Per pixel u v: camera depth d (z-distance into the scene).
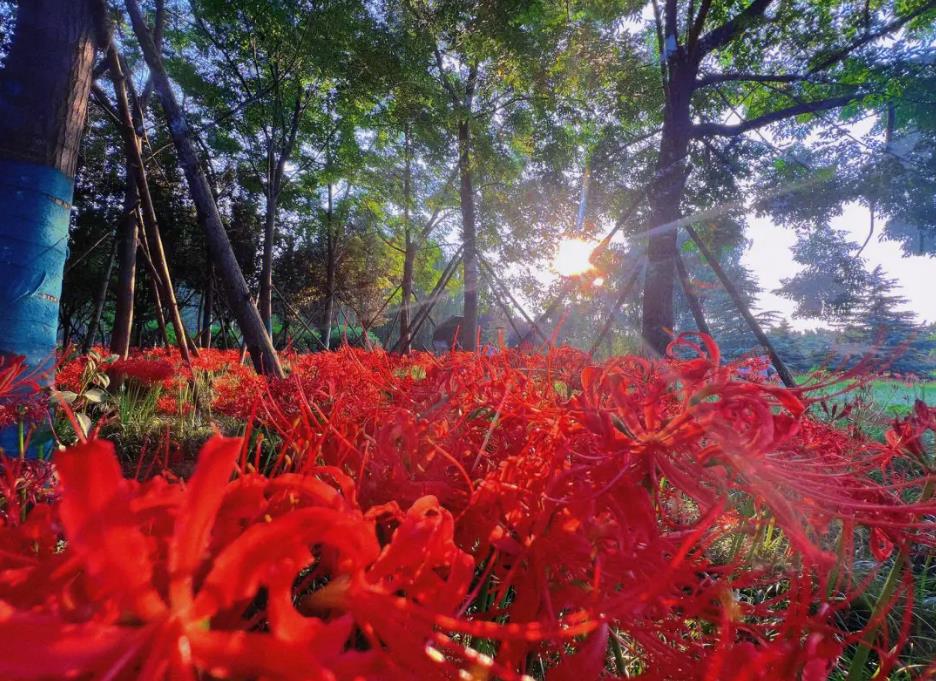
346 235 23.77
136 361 4.16
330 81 13.96
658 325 8.48
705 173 10.74
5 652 0.30
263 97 13.55
